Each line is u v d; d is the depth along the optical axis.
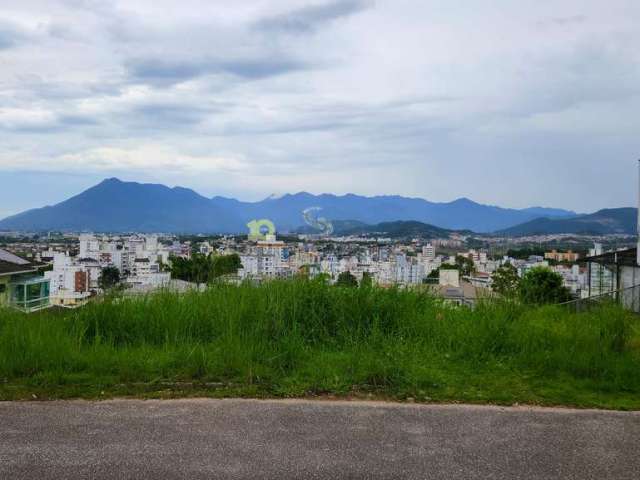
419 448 3.78
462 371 5.63
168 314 6.69
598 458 3.67
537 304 8.30
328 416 4.35
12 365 5.25
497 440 3.94
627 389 5.15
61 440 3.83
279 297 7.05
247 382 5.11
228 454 3.63
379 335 6.44
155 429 4.04
